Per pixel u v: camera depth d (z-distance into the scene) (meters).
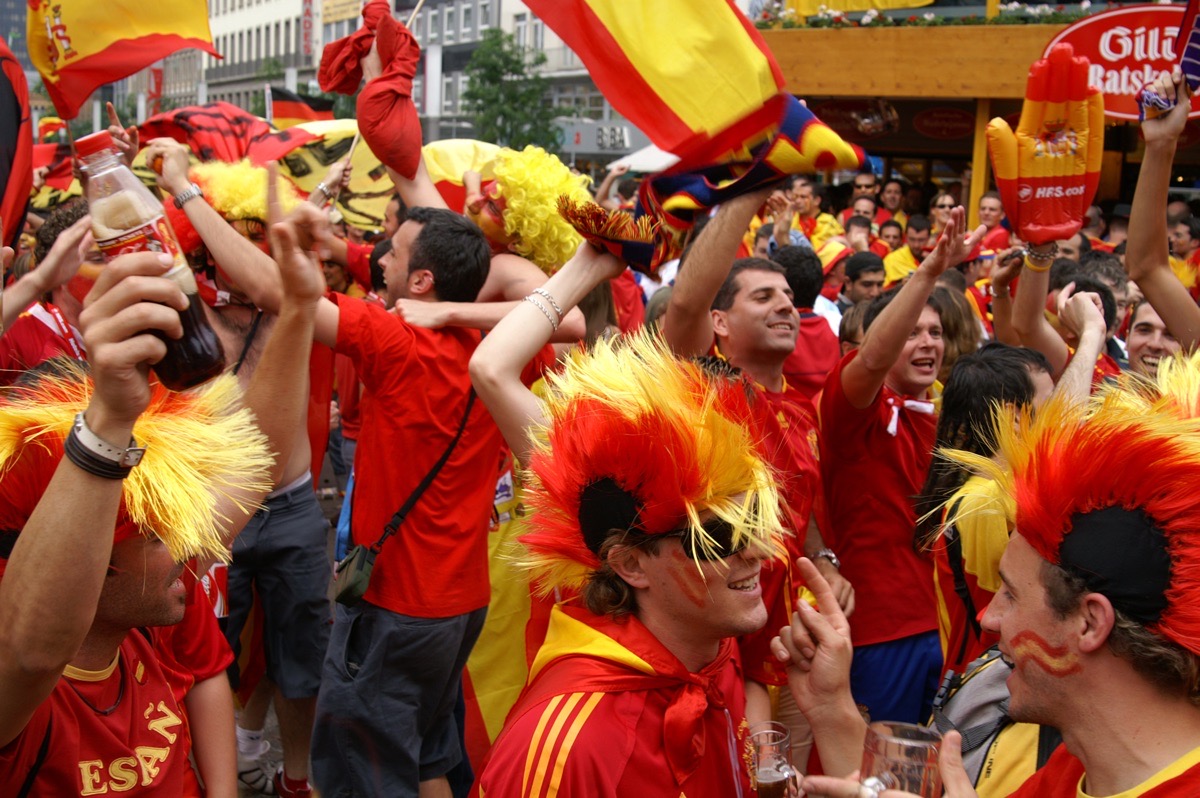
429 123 16.23
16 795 1.69
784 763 2.01
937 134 14.17
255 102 31.59
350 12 30.98
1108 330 4.77
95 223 1.47
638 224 2.30
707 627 1.80
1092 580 1.38
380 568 3.32
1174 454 1.33
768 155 2.12
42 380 1.82
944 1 12.34
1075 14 11.09
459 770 3.92
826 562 3.23
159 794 1.88
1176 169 13.09
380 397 3.29
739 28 2.09
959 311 4.17
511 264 4.14
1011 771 2.01
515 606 4.00
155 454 1.68
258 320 3.73
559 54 27.05
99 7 3.53
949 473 2.83
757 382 3.45
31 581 1.41
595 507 1.82
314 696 3.95
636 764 1.72
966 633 2.78
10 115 2.37
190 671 2.21
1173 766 1.34
